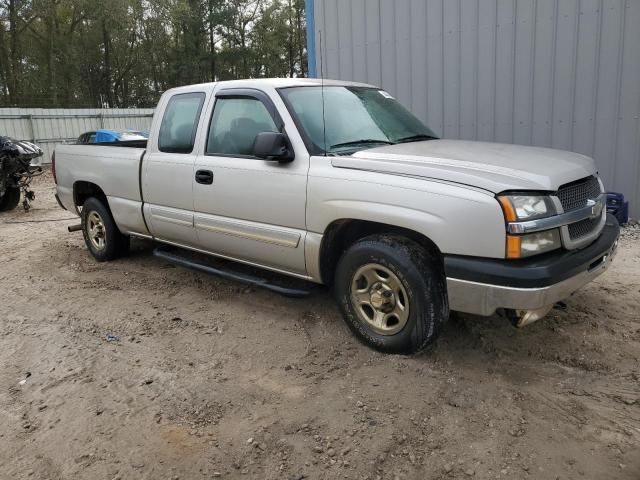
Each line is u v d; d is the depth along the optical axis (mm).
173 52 47062
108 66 44500
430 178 3490
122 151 5727
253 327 4496
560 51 7434
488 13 7816
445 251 3377
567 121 7566
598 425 3049
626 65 7062
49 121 22484
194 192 4859
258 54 49719
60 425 3234
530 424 3072
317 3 9375
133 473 2809
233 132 4613
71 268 6355
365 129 4430
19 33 38031
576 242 3502
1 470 2867
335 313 4648
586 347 3891
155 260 6504
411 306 3600
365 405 3295
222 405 3377
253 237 4449
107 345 4262
